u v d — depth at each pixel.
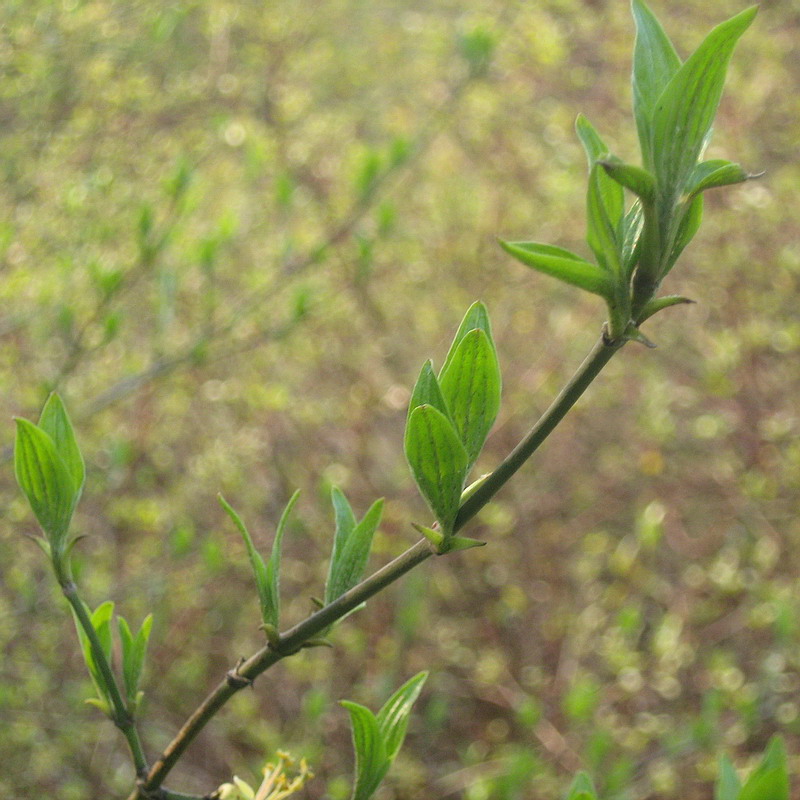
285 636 0.95
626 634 3.79
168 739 3.75
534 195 5.13
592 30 5.24
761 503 4.54
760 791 0.65
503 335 4.95
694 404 4.79
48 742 3.53
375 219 3.71
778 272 4.69
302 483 4.42
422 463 0.80
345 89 5.59
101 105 4.07
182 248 3.71
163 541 3.96
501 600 4.29
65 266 3.24
